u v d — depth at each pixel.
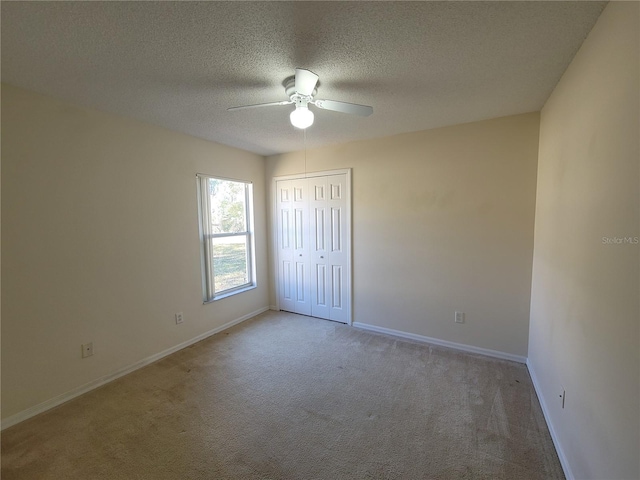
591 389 1.31
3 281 1.93
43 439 1.84
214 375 2.59
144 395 2.29
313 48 1.59
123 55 1.63
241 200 3.98
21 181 1.99
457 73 1.87
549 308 2.05
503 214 2.75
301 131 3.08
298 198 4.02
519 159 2.65
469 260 2.94
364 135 3.25
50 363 2.15
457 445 1.76
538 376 2.28
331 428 1.92
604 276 1.22
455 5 1.27
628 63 1.07
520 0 1.24
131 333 2.67
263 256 4.30
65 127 2.20
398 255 3.32
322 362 2.80
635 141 1.01
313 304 4.06
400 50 1.61
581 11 1.30
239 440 1.83
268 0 1.22
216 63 1.73
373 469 1.61
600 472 1.21
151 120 2.68
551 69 1.81
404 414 2.05
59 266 2.19
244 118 2.65
